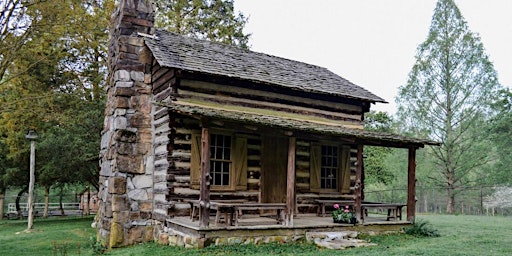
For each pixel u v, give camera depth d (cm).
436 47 2705
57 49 1909
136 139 1209
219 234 945
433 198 4619
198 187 1148
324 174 1425
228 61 1334
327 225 1088
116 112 1198
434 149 2878
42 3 1366
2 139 2122
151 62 1266
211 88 1211
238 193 1212
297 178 1351
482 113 2608
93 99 2166
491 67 2598
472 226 1498
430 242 1070
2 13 1314
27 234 1560
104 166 1322
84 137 1950
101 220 1261
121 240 1145
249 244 969
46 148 1927
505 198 3011
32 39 1570
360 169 1176
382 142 1227
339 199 1423
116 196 1155
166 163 1126
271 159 1296
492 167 3005
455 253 884
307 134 1094
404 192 4528
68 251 1155
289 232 1029
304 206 1347
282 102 1340
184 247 981
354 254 880
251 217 1198
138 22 1284
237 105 1248
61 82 2105
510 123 2614
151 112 1244
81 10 1608
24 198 4062
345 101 1487
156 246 1063
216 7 3000
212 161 1182
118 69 1219
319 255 871
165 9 2900
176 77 1146
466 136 2711
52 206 3788
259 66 1409
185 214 1126
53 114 1909
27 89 1919
